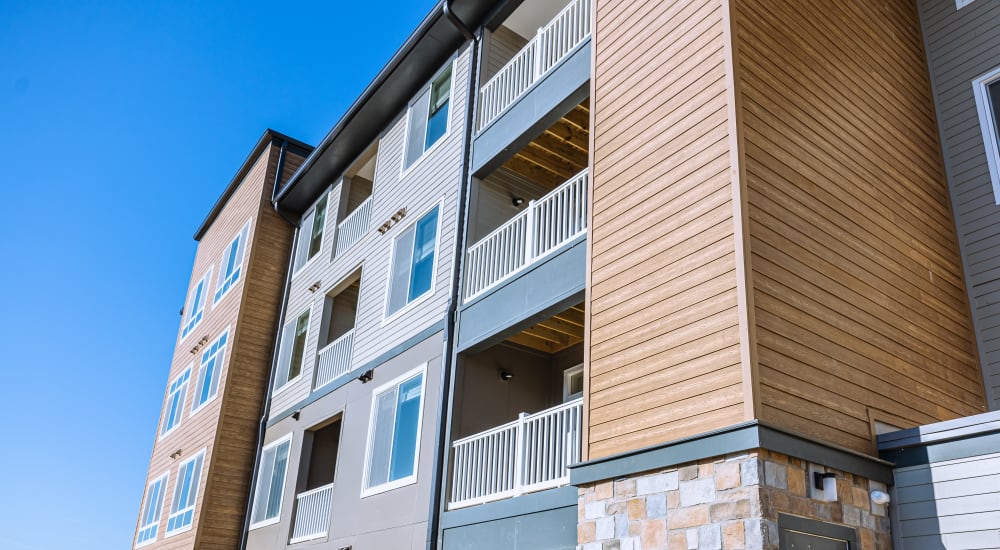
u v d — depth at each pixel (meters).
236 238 21.19
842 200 7.91
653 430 6.96
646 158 8.12
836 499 6.34
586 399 7.86
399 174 14.95
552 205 10.34
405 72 14.98
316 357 16.23
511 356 11.69
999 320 8.95
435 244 12.73
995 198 9.34
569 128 12.20
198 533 16.44
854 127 8.54
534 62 12.19
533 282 9.89
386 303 13.77
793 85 7.91
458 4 13.26
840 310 7.32
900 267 8.36
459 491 10.21
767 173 7.15
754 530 5.77
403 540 10.72
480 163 12.14
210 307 21.69
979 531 6.20
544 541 8.29
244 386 18.19
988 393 8.85
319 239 18.38
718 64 7.51
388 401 12.61
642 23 8.88
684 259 7.22
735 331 6.46
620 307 7.83
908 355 7.94
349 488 12.79
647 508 6.77
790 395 6.44
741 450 6.03
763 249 6.79
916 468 6.78
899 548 6.71
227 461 17.34
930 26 10.64
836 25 8.95
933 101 10.30
